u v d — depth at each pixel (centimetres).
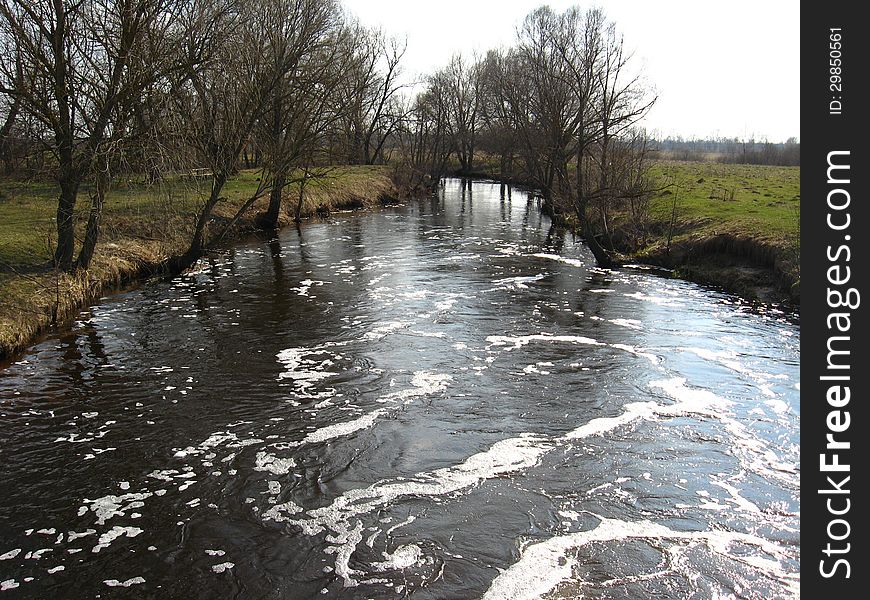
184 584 747
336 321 1744
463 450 1065
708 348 1548
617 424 1159
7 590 731
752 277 2080
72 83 1656
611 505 916
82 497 916
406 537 841
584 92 2641
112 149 1673
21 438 1074
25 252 1859
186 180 1991
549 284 2200
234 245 2867
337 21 3809
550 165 3838
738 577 771
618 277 2317
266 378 1344
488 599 732
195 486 949
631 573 777
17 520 862
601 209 2723
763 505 917
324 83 2608
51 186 2353
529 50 3866
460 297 2012
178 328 1650
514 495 938
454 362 1452
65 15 1585
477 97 7650
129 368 1380
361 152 6894
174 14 1812
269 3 2534
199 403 1220
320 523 867
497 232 3400
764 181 4441
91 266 1958
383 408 1215
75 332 1598
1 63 1580
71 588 738
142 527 853
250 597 729
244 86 2155
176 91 1823
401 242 3048
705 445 1084
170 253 2295
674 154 10706
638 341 1600
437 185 6269
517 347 1555
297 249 2816
